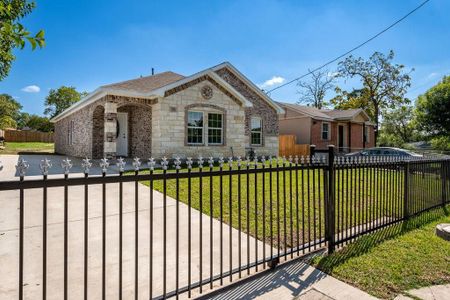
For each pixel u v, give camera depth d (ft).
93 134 43.06
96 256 10.64
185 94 39.11
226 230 13.97
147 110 40.81
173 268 10.00
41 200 17.81
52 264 9.88
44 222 5.88
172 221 14.89
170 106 37.91
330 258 11.51
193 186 22.26
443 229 14.51
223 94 42.83
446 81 68.28
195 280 9.26
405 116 124.47
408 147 104.78
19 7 25.03
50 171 28.09
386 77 95.40
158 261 10.46
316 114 73.61
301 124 72.13
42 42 7.18
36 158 47.11
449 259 11.76
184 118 39.06
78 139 51.85
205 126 41.11
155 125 38.01
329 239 12.13
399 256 11.92
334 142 75.61
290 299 8.47
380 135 123.34
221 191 9.02
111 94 35.12
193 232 13.53
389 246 13.03
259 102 54.08
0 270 9.41
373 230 14.71
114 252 11.06
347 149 72.64
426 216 18.61
